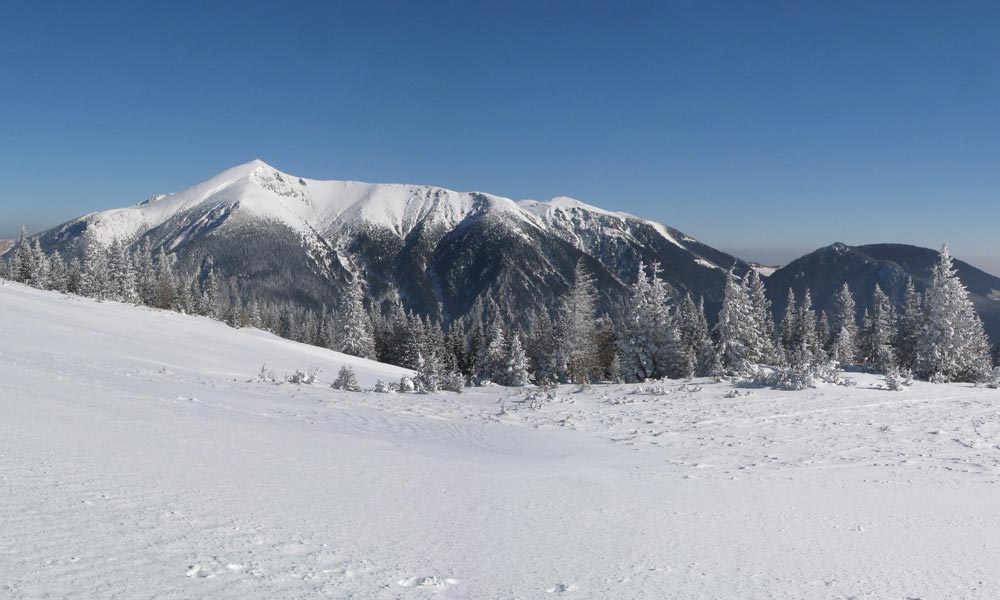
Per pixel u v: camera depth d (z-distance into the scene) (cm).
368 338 7806
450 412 1864
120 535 404
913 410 2000
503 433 1486
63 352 2134
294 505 565
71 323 3244
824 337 8238
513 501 703
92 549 369
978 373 4738
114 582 325
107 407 966
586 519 643
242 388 1870
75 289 7856
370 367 4616
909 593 454
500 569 452
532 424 1708
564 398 2325
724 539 593
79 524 411
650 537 584
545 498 736
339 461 831
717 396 2339
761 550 557
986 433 1595
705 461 1175
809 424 1725
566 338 5228
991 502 860
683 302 6275
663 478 950
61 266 8538
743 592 436
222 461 714
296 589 356
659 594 420
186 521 461
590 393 2525
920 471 1109
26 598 285
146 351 2841
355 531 507
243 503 543
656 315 4447
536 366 6719
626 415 1897
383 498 645
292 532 478
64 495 472
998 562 554
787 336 7825
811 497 847
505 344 7394
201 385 1748
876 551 572
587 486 838
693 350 5497
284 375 3038
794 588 451
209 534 439
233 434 923
